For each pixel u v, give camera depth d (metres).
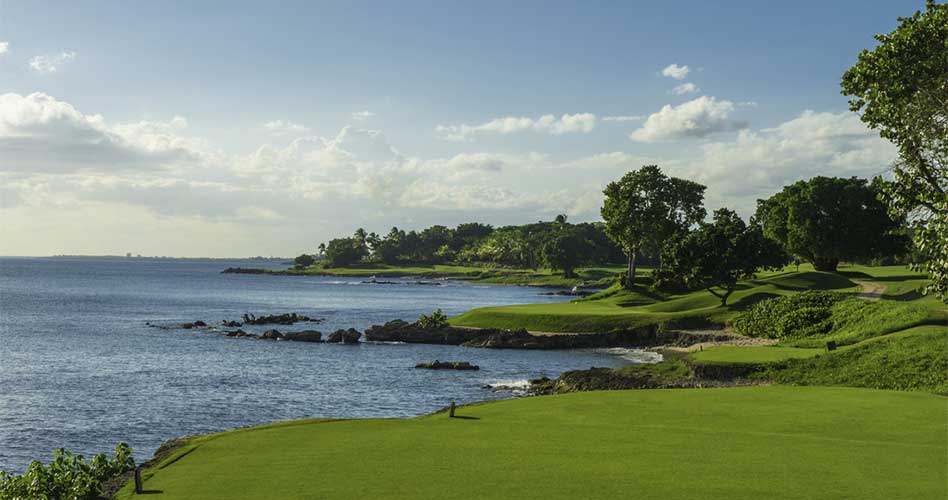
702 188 114.56
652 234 114.88
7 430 36.91
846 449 19.28
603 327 77.88
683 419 24.09
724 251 83.31
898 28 29.56
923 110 28.88
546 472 17.20
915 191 28.81
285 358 65.50
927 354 39.88
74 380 52.47
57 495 19.47
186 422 38.91
